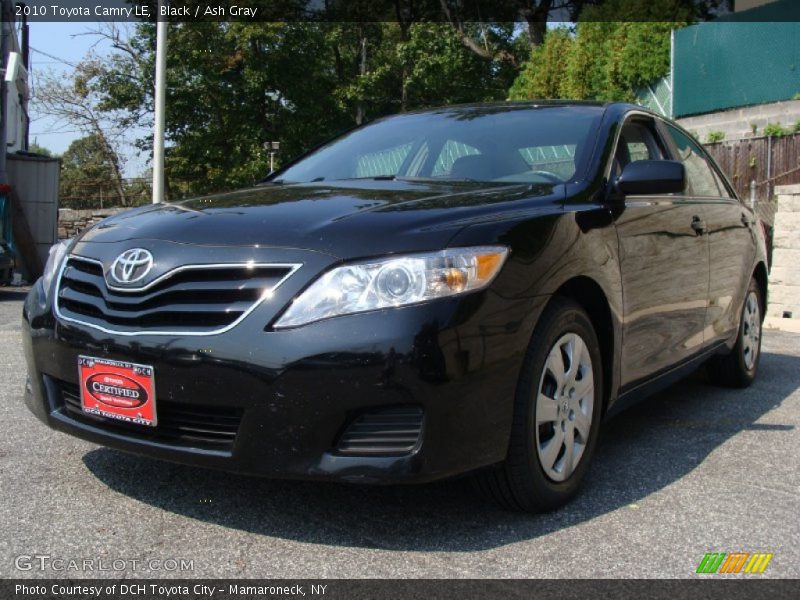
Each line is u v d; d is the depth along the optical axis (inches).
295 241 94.3
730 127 485.4
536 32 984.9
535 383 100.3
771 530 101.9
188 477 116.1
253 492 110.7
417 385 87.9
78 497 108.0
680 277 142.9
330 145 161.6
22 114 679.1
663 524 103.3
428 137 146.2
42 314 108.7
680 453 136.6
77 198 1240.2
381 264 90.7
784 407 173.2
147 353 94.3
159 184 574.2
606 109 144.9
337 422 88.5
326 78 1176.2
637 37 557.9
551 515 105.7
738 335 185.8
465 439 91.6
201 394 91.7
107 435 100.7
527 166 130.7
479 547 94.7
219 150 1099.3
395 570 88.2
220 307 92.7
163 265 96.9
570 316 107.2
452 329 89.8
